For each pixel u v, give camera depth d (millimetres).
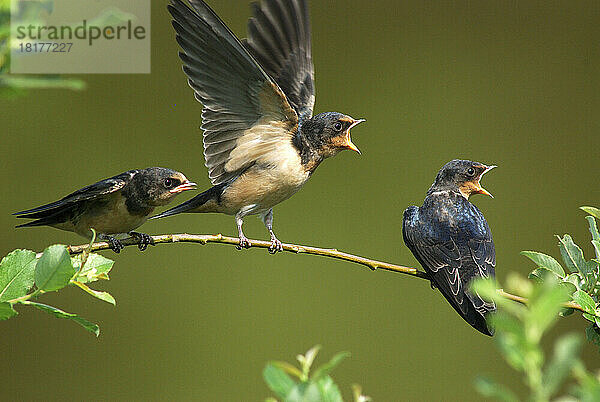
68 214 9062
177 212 10828
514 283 3057
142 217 9188
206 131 10578
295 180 10883
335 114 11094
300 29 12492
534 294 2945
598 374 3170
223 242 9594
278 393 3553
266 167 10727
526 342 2838
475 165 11383
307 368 3816
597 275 7996
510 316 2939
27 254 5000
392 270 10188
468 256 10250
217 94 10156
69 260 4863
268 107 10484
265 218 11289
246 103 10406
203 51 9656
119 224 9133
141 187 9023
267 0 12453
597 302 7945
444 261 10219
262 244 9672
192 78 9859
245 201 10844
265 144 10727
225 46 9578
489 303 9531
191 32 9398
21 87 3254
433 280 10305
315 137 10930
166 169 9219
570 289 7762
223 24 9141
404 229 10820
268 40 12328
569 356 2812
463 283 10031
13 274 4930
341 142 11008
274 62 12289
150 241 9281
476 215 10750
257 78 10070
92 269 5883
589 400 2891
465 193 11312
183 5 9133
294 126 10742
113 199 8977
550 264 8016
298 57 12398
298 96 12141
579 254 8141
